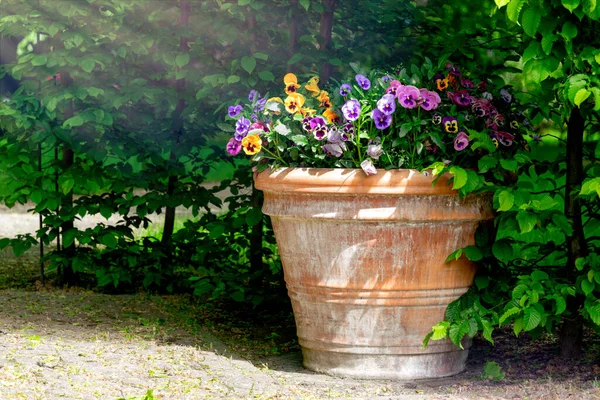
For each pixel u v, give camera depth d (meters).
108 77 5.75
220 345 4.64
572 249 4.23
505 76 5.94
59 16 5.56
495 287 4.05
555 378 3.99
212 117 5.69
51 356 3.85
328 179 3.82
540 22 3.75
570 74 3.89
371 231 3.83
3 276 6.37
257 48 5.73
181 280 6.07
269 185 4.03
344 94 4.10
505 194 3.75
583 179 4.31
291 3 5.50
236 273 5.80
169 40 5.54
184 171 5.79
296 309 4.18
